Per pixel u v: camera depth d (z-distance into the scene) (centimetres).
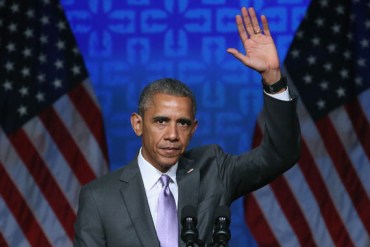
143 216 733
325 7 1758
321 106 1727
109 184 758
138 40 1812
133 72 1808
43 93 1761
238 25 740
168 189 745
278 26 1791
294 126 723
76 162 1745
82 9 1830
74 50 1777
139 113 736
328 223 1700
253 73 1788
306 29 1753
